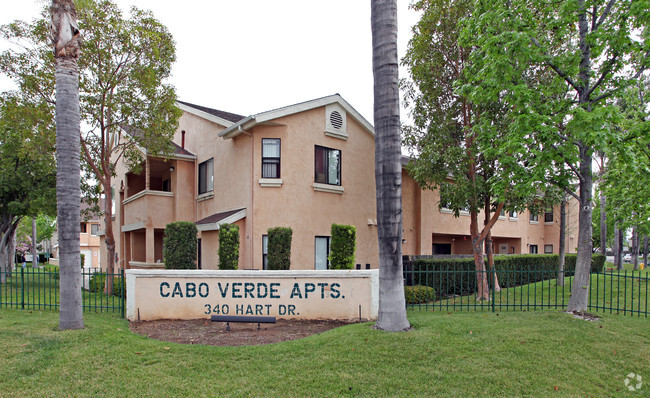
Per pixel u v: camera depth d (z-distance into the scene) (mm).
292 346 7367
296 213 14906
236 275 10039
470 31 9625
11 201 21922
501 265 18422
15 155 20594
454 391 5719
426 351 6918
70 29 8805
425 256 17781
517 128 8539
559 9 8805
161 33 14812
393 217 8133
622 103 11812
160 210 17922
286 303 9891
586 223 9336
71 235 8594
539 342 7305
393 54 8242
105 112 15484
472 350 6973
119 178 22062
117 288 14898
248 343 7840
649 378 6223
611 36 8258
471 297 14812
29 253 59531
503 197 9883
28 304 10969
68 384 5953
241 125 14688
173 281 10094
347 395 5645
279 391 5762
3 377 6113
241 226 14883
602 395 5703
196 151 18812
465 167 13102
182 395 5660
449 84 13773
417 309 10930
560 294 14086
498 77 8828
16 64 13430
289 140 14930
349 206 16641
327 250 15773
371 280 9719
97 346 7301
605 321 8602
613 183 10266
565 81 9586
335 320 9703
